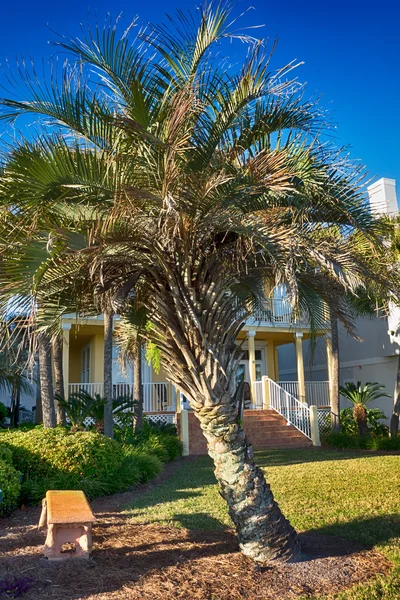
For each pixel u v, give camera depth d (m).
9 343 4.80
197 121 5.18
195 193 4.92
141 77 5.15
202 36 5.16
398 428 17.70
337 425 17.48
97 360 19.05
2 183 4.56
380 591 4.44
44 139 4.70
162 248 5.26
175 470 12.34
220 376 5.31
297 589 4.47
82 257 5.02
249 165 4.96
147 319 6.95
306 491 8.79
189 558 5.23
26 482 8.09
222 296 5.66
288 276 4.64
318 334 7.68
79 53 5.12
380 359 20.94
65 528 5.33
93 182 4.89
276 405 18.59
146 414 17.88
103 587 4.49
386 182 19.20
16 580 4.56
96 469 8.69
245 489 5.20
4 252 4.68
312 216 5.66
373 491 8.65
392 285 5.50
